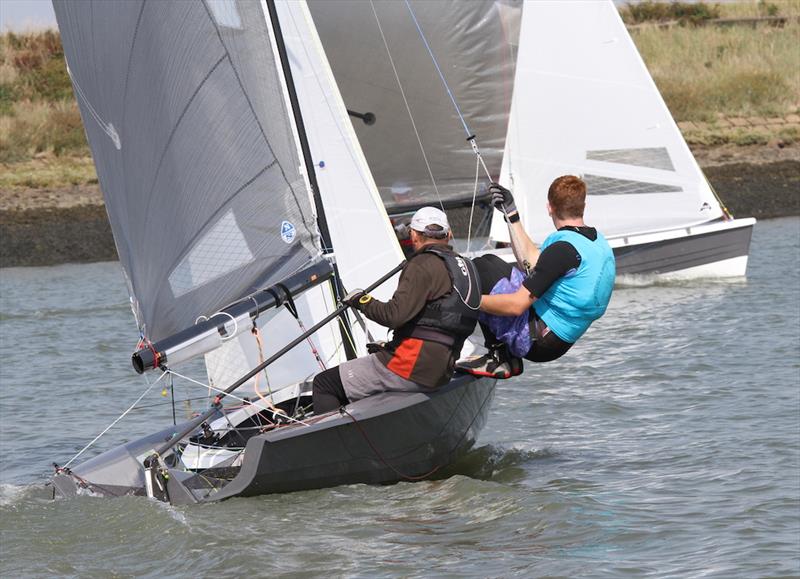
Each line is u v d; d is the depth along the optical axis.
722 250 61.62
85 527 25.34
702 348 44.09
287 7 32.00
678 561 22.47
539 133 61.75
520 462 30.16
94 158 30.30
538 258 24.84
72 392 42.16
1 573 22.91
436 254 25.52
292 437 25.94
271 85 29.09
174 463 28.89
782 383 37.78
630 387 38.66
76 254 87.81
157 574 22.67
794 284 58.53
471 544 23.67
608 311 53.97
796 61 124.12
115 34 28.92
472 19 59.78
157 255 28.98
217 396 27.27
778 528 24.12
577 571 22.00
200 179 28.66
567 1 61.34
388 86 58.78
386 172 59.62
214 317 27.36
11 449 34.22
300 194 29.09
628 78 62.03
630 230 62.94
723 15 143.62
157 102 28.66
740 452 30.03
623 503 26.16
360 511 25.80
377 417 26.08
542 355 25.45
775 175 100.38
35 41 122.19
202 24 28.52
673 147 62.34
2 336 54.03
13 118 108.12
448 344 25.94
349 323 31.23
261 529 24.70
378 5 58.03
